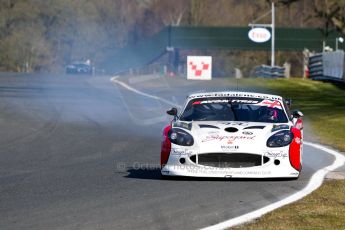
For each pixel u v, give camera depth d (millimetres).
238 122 40812
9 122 78375
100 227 28500
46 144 59219
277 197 34469
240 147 38156
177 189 36812
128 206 32656
